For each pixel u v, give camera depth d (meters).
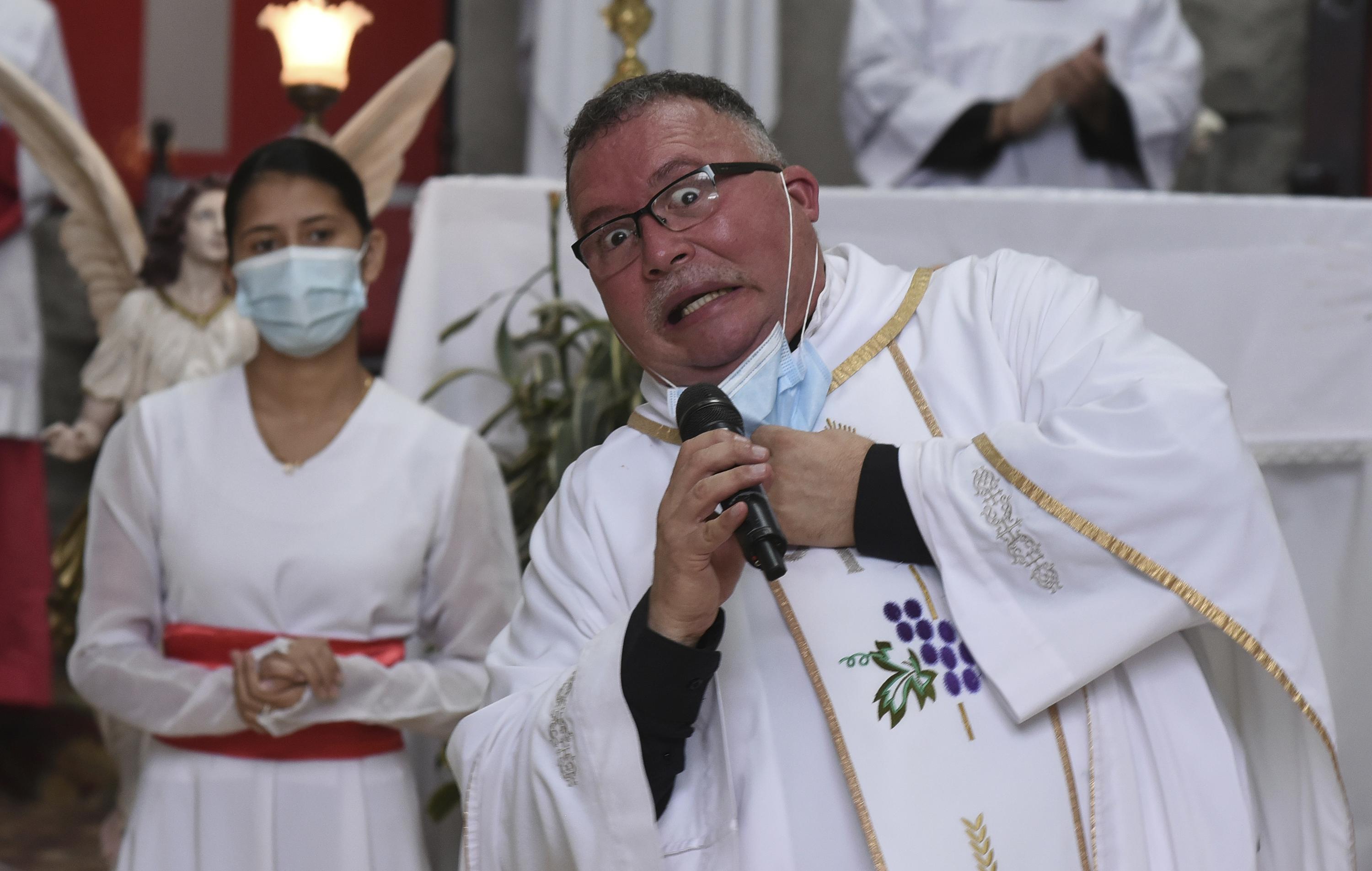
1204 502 1.81
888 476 1.93
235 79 8.47
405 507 3.10
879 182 5.25
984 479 1.88
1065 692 1.84
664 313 1.99
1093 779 1.90
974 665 1.92
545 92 6.00
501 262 3.78
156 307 4.59
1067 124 5.11
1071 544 1.83
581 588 2.09
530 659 2.10
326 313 3.11
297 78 4.14
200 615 3.04
